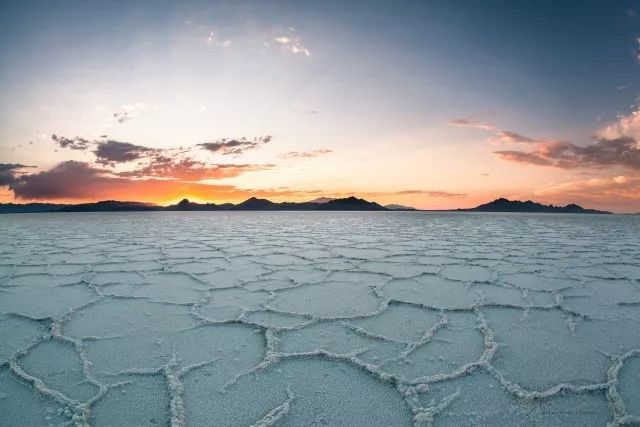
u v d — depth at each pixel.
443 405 1.66
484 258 5.40
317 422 1.56
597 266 4.88
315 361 2.08
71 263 5.00
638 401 1.70
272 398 1.73
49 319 2.71
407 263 4.93
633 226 15.42
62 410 1.63
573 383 1.85
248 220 19.72
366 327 2.57
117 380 1.89
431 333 2.45
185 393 1.77
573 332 2.49
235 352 2.20
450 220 20.45
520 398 1.71
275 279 3.98
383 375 1.89
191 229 11.71
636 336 2.43
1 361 2.07
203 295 3.35
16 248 6.61
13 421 1.57
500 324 2.63
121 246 6.86
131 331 2.51
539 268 4.67
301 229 11.62
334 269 4.49
